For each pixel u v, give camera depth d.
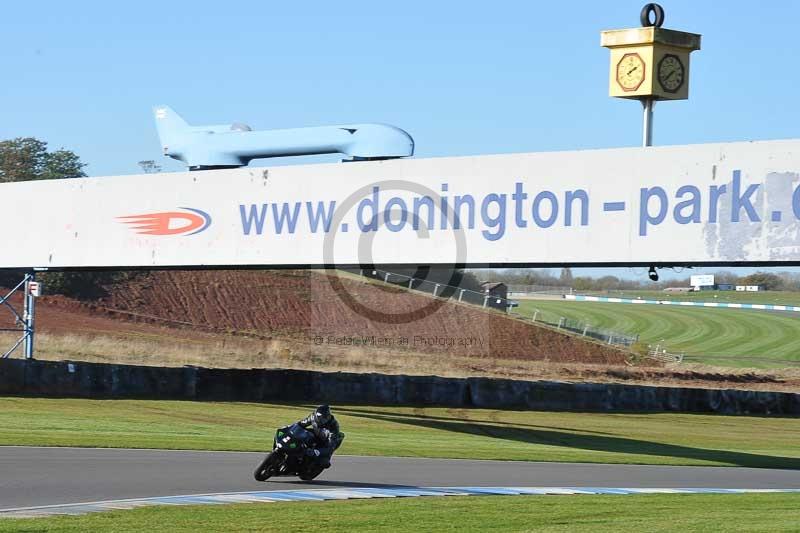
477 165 83.31
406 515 41.78
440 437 93.00
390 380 121.50
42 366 103.31
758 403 135.25
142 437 75.38
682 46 75.56
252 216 95.62
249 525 38.00
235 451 69.25
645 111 76.25
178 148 104.06
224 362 149.12
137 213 103.38
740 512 45.62
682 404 133.38
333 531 37.19
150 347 155.25
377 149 92.56
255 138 99.38
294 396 116.31
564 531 38.06
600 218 77.31
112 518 38.72
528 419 116.38
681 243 73.88
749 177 71.44
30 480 49.75
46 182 109.94
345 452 73.50
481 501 47.53
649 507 46.84
